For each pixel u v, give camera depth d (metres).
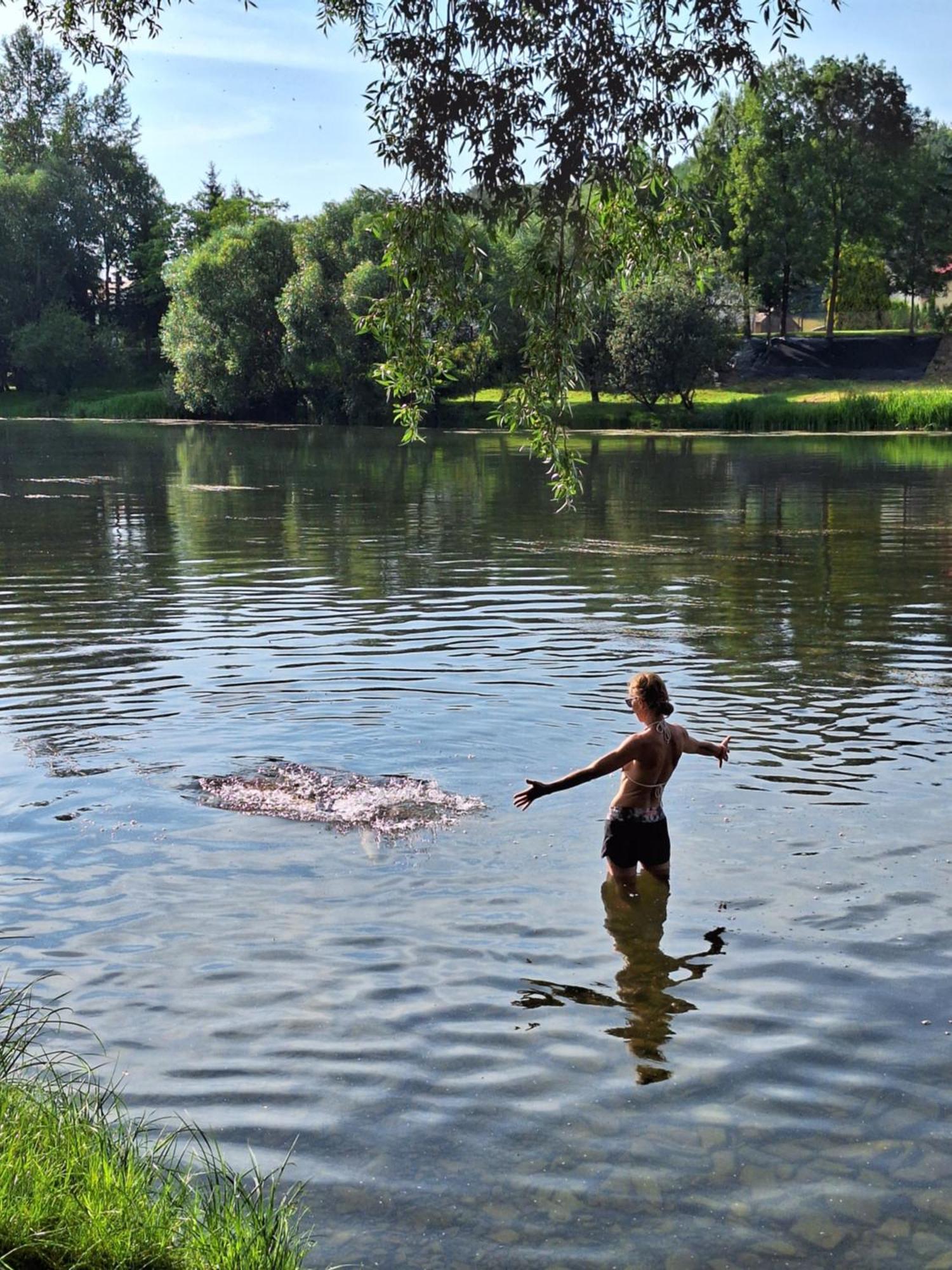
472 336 63.47
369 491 35.72
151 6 10.09
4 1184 4.19
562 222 8.82
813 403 70.75
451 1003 6.01
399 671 13.04
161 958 6.50
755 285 82.69
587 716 11.13
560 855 7.98
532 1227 4.31
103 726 10.88
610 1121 4.98
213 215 106.31
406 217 8.78
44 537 25.41
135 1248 4.04
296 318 72.81
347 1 8.70
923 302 91.75
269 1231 4.17
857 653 13.86
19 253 97.62
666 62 8.45
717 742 10.37
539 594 18.05
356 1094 5.20
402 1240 4.24
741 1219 4.36
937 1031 5.72
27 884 7.47
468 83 8.59
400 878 7.59
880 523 27.30
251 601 17.52
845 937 6.73
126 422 83.69
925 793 9.04
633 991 6.14
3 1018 5.82
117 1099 5.13
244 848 8.07
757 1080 5.30
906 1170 4.64
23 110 103.69
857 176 72.94
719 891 7.38
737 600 17.50
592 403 76.50
